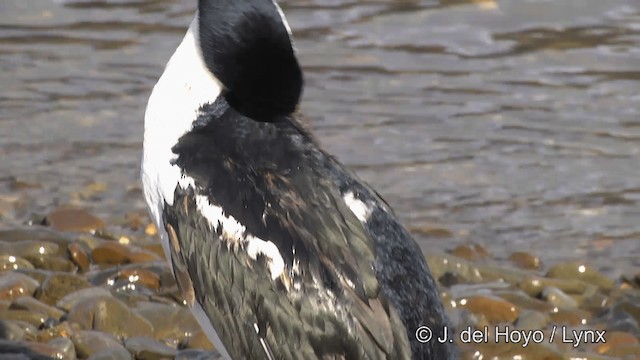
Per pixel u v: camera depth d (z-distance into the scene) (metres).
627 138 16.77
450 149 16.33
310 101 17.48
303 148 8.85
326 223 8.43
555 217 14.80
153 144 9.15
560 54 19.28
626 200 15.23
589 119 17.27
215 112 9.11
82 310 10.98
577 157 16.23
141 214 14.30
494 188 15.41
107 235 13.16
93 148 16.06
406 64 18.81
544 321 11.66
